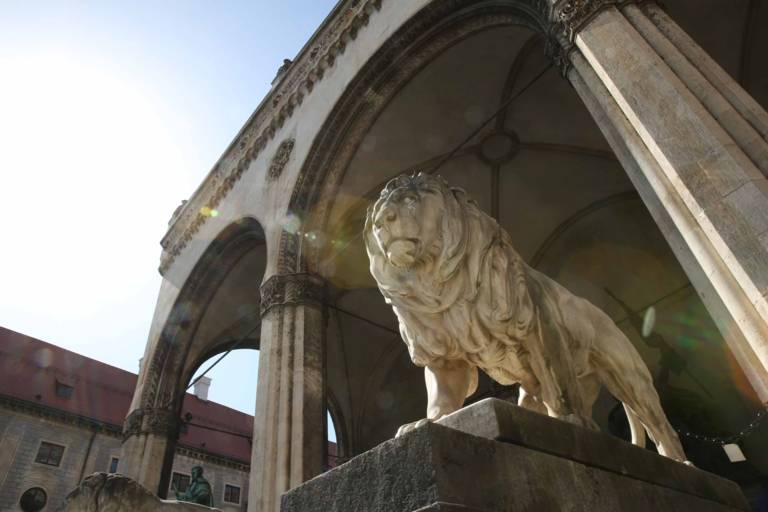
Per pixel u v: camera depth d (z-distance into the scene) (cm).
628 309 1330
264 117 1631
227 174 1700
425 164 1325
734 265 379
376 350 1820
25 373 3109
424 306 281
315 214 1204
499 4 898
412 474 167
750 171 399
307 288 1096
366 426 1839
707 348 1173
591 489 200
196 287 1656
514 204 1433
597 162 1289
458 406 288
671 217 465
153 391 1587
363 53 1209
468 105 1223
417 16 1073
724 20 970
